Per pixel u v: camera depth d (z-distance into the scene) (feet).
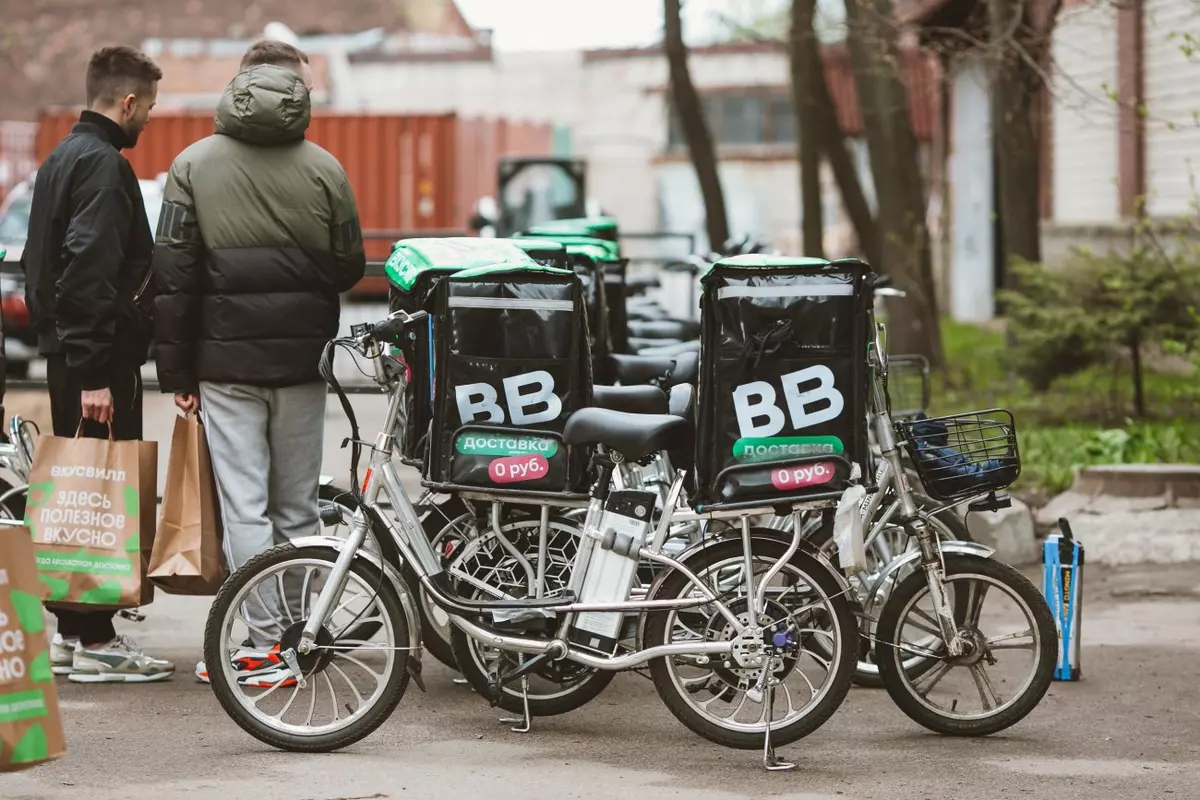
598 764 27.66
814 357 27.45
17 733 22.29
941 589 29.25
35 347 80.59
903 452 31.63
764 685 27.86
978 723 29.45
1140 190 91.86
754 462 27.45
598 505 28.58
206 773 26.78
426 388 30.32
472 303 28.66
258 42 33.65
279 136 31.58
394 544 29.50
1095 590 43.04
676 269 49.75
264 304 31.60
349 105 176.14
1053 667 29.35
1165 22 86.48
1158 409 67.00
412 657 28.37
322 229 31.89
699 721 28.27
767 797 25.72
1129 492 48.55
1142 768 27.61
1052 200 108.78
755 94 203.62
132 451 31.60
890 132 80.94
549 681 30.55
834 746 29.01
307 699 31.71
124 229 32.27
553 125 180.75
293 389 32.27
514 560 30.35
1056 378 68.64
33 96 244.22
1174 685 33.45
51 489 31.40
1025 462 55.83
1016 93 73.10
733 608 28.22
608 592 28.40
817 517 31.01
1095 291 65.92
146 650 36.32
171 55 181.57
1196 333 62.54
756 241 49.90
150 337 33.37
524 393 28.71
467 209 140.46
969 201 130.11
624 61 208.33
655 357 36.94
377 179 135.23
